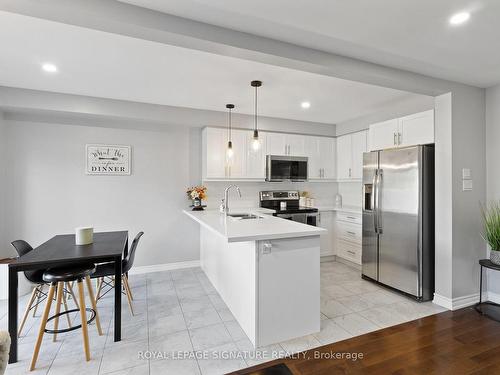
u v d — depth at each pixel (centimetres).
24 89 306
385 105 372
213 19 174
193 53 228
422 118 310
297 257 232
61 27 189
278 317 225
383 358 204
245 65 251
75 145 371
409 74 254
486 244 300
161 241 414
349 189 504
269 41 197
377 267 347
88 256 213
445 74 262
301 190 502
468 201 288
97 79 281
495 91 292
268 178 431
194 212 386
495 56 227
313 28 185
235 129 416
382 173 337
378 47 211
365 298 309
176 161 420
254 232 223
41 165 355
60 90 312
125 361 201
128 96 335
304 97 339
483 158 299
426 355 208
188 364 198
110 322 257
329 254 463
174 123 390
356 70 229
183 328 246
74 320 260
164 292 329
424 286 298
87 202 377
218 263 325
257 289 218
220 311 279
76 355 207
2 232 335
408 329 244
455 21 178
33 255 216
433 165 300
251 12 168
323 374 188
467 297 290
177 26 171
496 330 242
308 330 236
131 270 398
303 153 463
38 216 355
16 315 200
